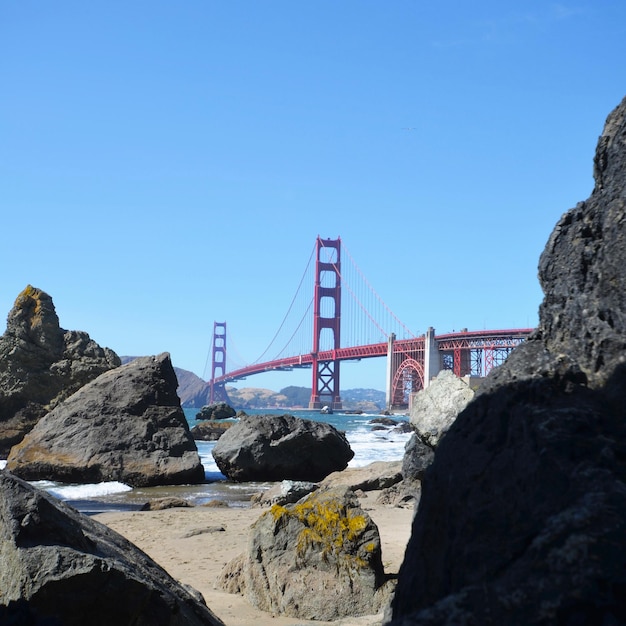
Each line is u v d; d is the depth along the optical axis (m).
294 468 30.38
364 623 6.88
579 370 2.92
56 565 4.61
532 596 1.96
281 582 7.82
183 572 10.71
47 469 28.45
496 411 2.89
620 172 3.21
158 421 30.41
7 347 43.75
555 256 3.45
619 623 1.83
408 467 19.09
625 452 2.39
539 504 2.33
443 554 2.64
